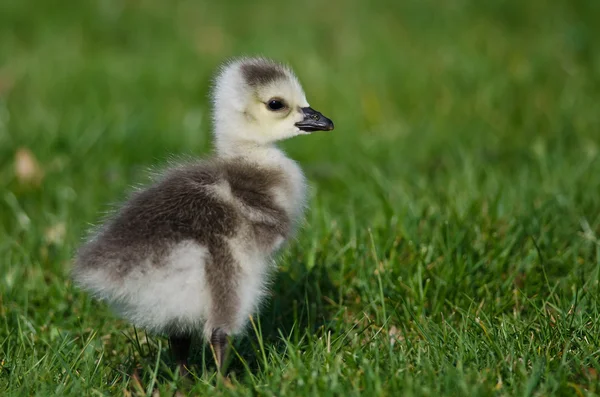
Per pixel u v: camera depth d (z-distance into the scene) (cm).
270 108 1044
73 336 1093
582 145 1692
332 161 1723
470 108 1948
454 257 1178
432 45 2397
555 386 835
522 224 1252
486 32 2488
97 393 890
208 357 1017
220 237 902
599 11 2575
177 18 2733
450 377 850
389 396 832
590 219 1318
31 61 2302
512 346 923
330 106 1978
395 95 2042
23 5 2753
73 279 941
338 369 888
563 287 1123
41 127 1825
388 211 1297
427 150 1744
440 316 1080
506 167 1614
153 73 2212
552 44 2334
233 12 2803
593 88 2027
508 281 1136
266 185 972
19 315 1100
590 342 947
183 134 1838
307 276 1160
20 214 1425
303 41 2445
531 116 1884
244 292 912
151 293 881
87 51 2420
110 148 1750
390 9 2770
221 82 1070
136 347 1043
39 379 918
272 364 932
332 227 1298
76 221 1436
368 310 1114
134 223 911
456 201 1368
